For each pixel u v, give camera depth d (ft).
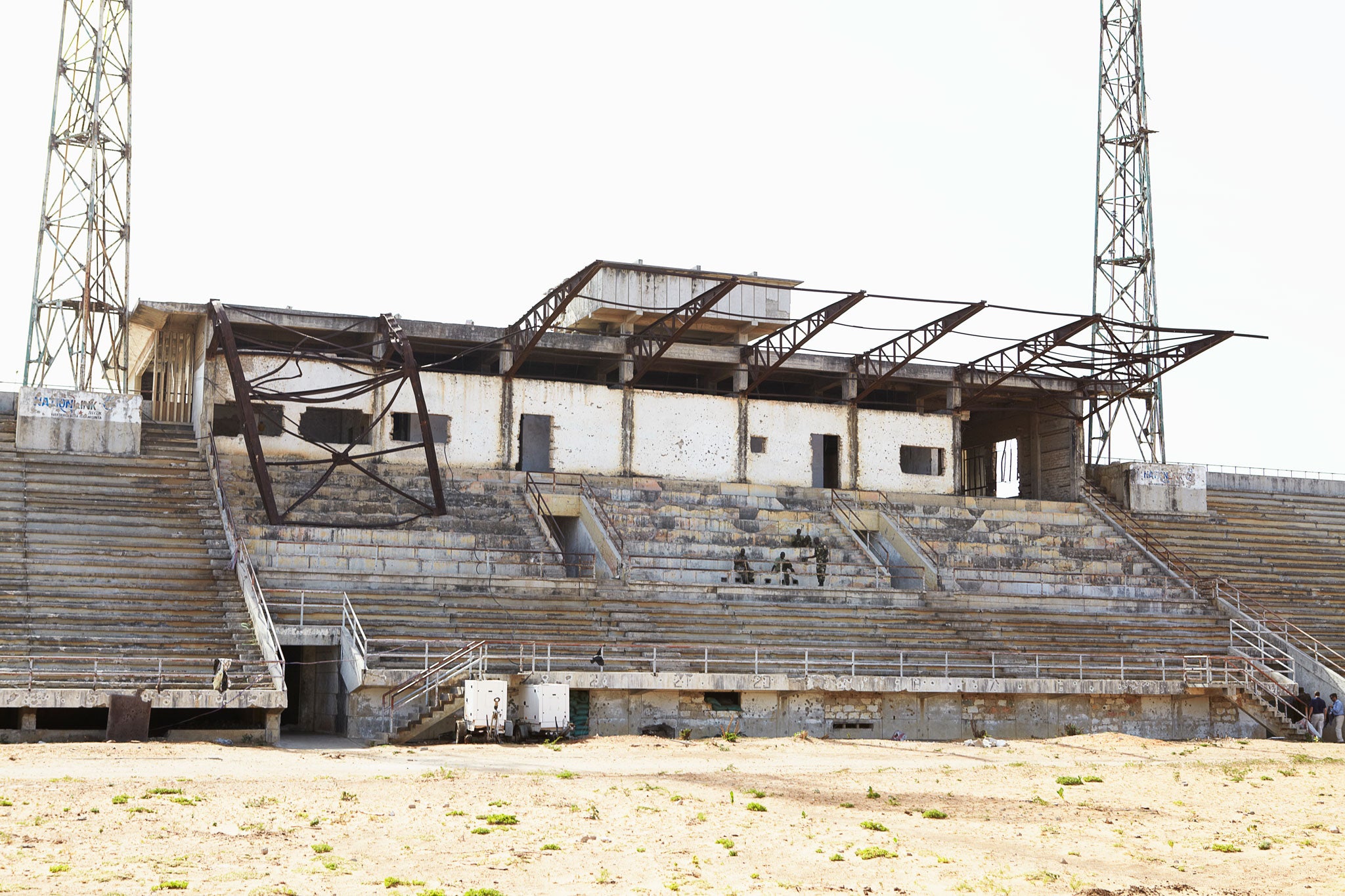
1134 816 70.54
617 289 171.32
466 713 102.42
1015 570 161.89
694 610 133.69
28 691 92.53
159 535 129.90
